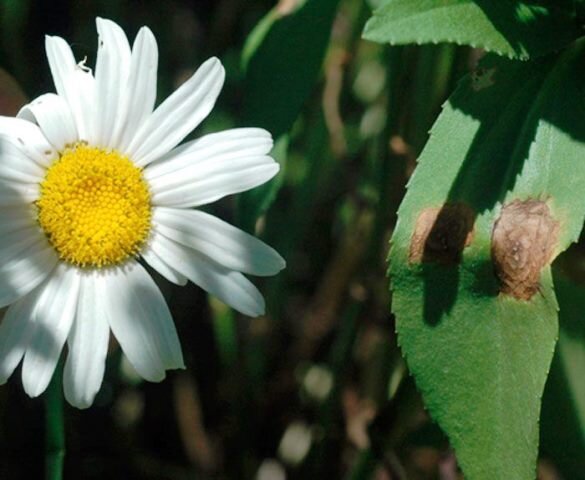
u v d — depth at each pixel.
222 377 0.39
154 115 0.26
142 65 0.26
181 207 0.26
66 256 0.26
